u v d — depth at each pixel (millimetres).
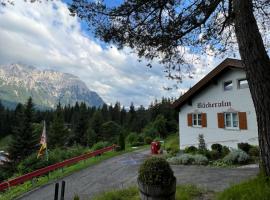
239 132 20703
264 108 5141
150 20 7496
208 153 18328
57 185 7156
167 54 8047
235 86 21156
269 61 5352
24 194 12898
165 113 47844
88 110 108438
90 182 14109
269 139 5105
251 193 5191
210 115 23000
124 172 16141
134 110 94062
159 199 5473
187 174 13656
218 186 10133
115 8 7301
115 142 34000
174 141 31156
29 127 47844
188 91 24266
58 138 61156
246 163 15656
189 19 7387
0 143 83375
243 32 5402
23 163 21812
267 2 7121
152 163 5727
